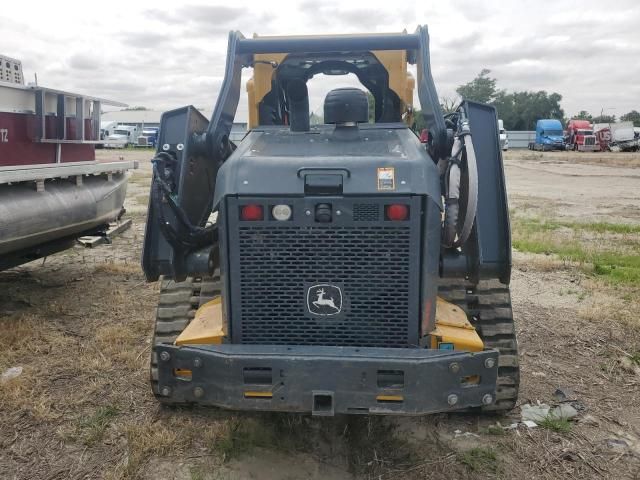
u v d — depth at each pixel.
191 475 3.02
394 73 3.98
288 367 2.59
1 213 4.65
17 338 4.64
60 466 3.08
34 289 6.17
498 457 3.20
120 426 3.45
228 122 3.48
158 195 2.99
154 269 3.15
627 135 50.12
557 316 5.48
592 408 3.76
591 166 30.02
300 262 2.76
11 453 3.18
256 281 2.79
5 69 5.60
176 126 3.26
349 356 2.58
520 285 6.55
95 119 6.71
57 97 5.97
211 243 3.32
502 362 3.31
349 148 3.03
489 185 3.04
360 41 3.52
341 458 3.20
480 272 3.00
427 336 2.81
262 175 2.73
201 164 3.46
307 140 3.26
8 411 3.57
